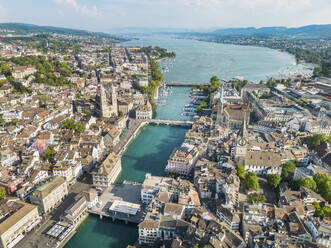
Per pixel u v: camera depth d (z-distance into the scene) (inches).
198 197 7662.4
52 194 7667.3
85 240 6904.5
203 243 5797.2
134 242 6850.4
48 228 7042.3
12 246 6422.2
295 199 7352.4
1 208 6879.9
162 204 7194.9
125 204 7711.6
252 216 6540.4
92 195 7844.5
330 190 7751.0
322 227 6127.0
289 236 6117.1
